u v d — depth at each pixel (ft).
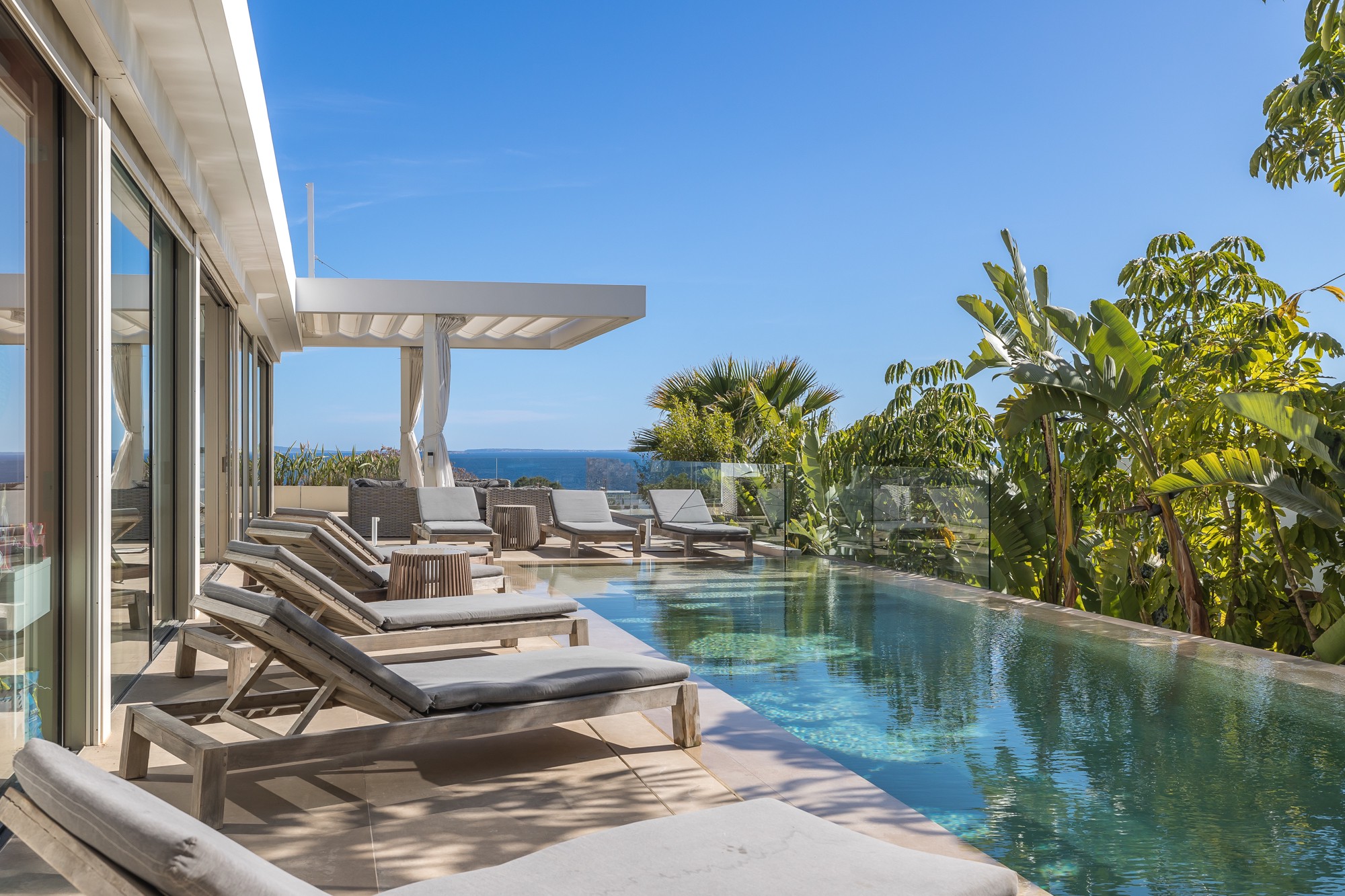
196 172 19.16
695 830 7.20
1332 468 19.99
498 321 46.75
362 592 20.89
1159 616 29.01
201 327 23.98
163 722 10.57
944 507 31.04
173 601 20.15
